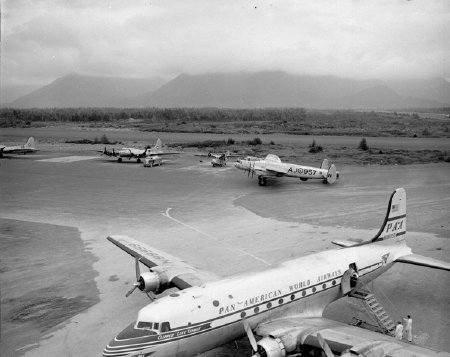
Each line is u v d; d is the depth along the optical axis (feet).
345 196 169.48
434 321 70.13
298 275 65.00
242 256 102.78
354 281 70.90
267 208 151.64
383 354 48.78
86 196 173.47
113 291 83.87
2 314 74.38
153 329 51.70
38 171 240.53
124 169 250.37
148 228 127.34
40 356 61.62
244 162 204.44
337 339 52.95
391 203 79.20
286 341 53.98
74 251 106.93
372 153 324.60
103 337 66.74
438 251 102.94
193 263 98.32
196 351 55.31
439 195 165.37
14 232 123.24
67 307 77.15
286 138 533.14
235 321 57.26
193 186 196.34
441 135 594.24
